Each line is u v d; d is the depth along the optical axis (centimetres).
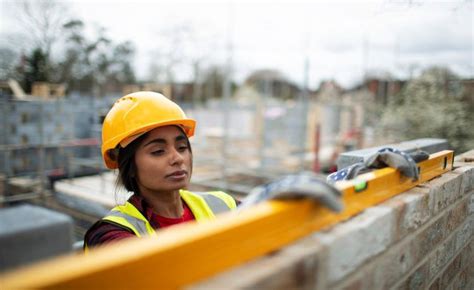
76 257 71
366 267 124
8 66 1345
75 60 1509
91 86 1585
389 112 1069
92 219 707
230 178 1069
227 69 1305
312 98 1991
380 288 134
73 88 1523
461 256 220
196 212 192
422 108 934
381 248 132
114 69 1708
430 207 169
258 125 1505
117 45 1703
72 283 64
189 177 185
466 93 852
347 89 1855
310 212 109
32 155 840
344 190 123
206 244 83
